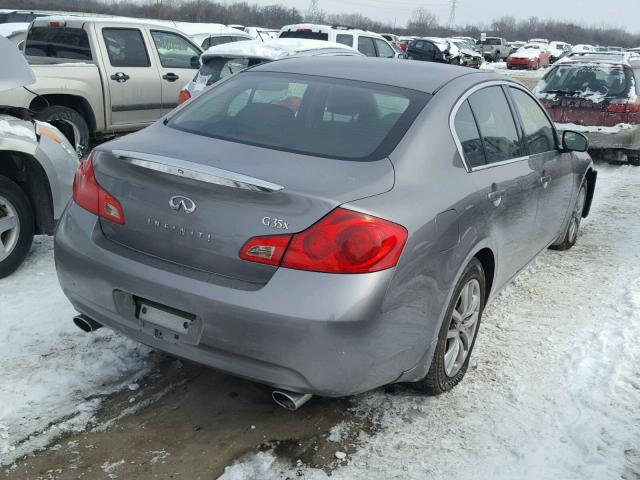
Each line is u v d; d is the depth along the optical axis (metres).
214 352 2.68
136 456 2.84
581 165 5.39
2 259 4.48
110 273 2.86
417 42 30.94
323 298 2.50
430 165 3.05
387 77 3.58
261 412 3.20
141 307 2.85
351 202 2.59
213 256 2.66
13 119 4.57
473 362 3.78
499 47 50.88
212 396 3.31
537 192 4.20
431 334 2.98
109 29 8.70
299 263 2.53
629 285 5.12
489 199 3.38
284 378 2.61
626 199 8.12
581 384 3.58
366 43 14.43
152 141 3.13
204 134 3.25
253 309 2.53
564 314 4.53
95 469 2.74
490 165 3.56
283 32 14.46
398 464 2.86
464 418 3.21
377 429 3.10
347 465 2.84
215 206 2.64
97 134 8.74
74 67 8.19
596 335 4.20
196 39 13.24
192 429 3.04
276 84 3.59
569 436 3.11
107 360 3.53
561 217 5.14
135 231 2.85
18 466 2.72
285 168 2.79
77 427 2.99
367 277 2.54
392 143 3.02
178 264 2.75
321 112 3.28
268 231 2.56
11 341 3.65
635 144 9.84
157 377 3.44
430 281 2.86
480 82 3.77
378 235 2.56
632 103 9.63
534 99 4.62
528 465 2.88
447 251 2.96
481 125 3.62
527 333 4.20
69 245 3.01
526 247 4.29
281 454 2.89
